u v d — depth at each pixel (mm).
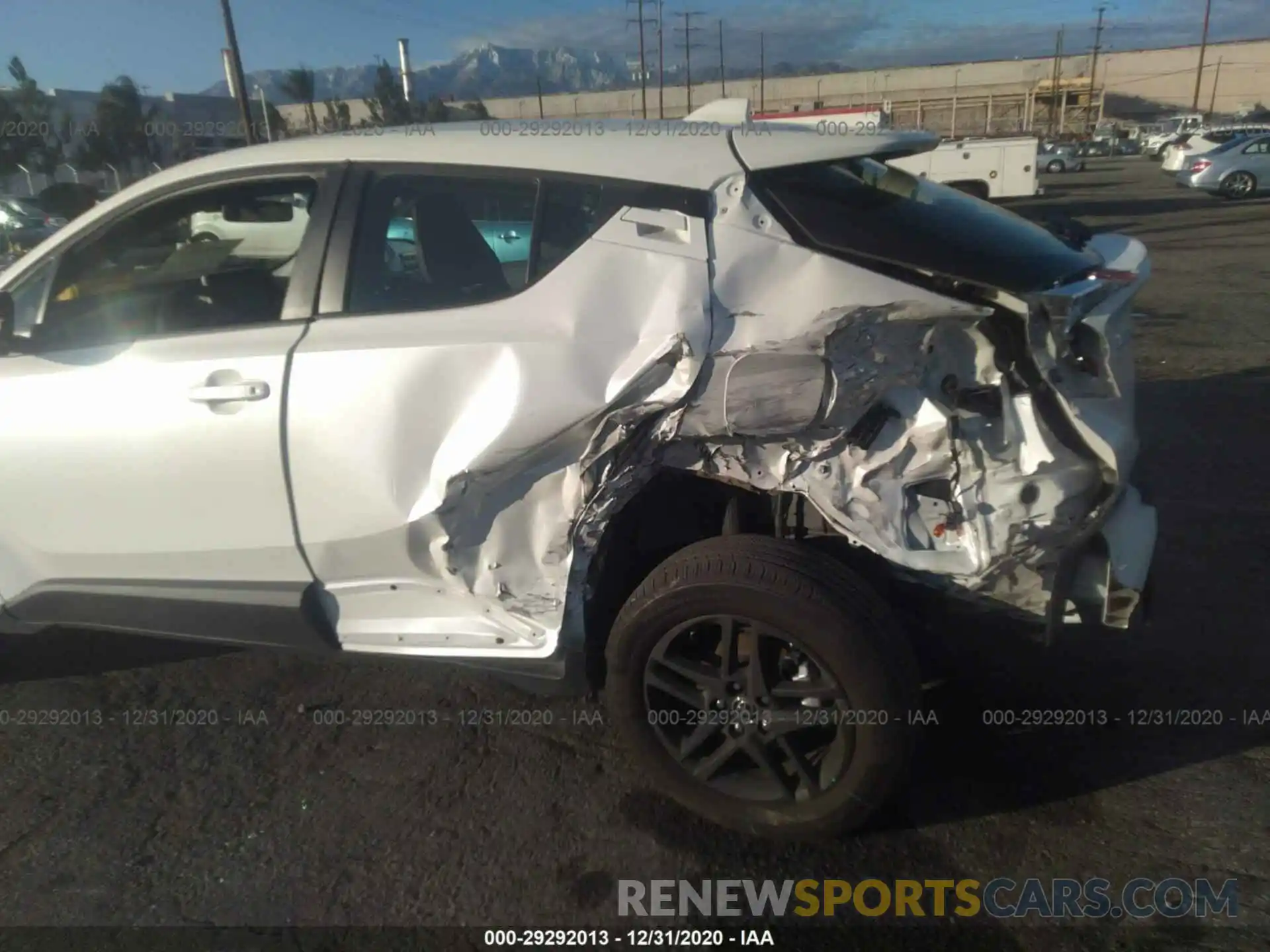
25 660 3844
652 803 2918
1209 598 3951
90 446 2967
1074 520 2477
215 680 3678
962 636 3684
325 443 2732
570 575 2693
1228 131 26766
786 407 2467
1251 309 9922
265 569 2939
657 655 2654
